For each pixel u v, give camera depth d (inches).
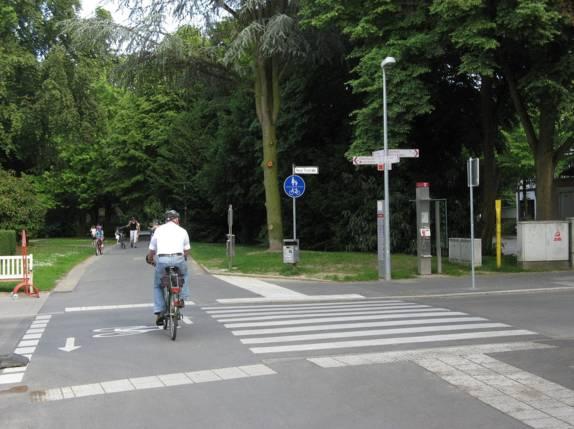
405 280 732.7
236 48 929.5
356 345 345.4
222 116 1533.0
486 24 716.0
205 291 647.8
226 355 324.8
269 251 1069.1
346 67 1092.5
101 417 225.8
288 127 1211.2
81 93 1450.5
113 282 747.4
